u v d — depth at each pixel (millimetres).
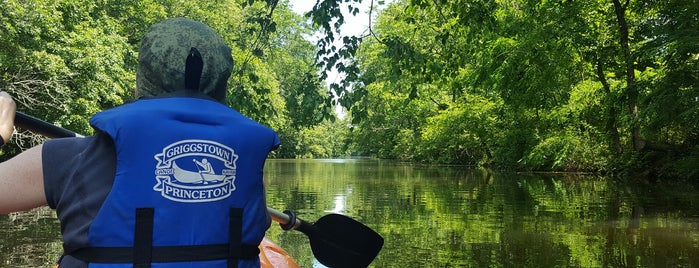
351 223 2195
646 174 16547
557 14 13602
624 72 15375
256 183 1164
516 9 14211
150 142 1075
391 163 35531
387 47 6828
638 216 8305
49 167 1116
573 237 6566
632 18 15445
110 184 1073
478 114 23312
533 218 8148
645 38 14680
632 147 17328
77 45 15352
